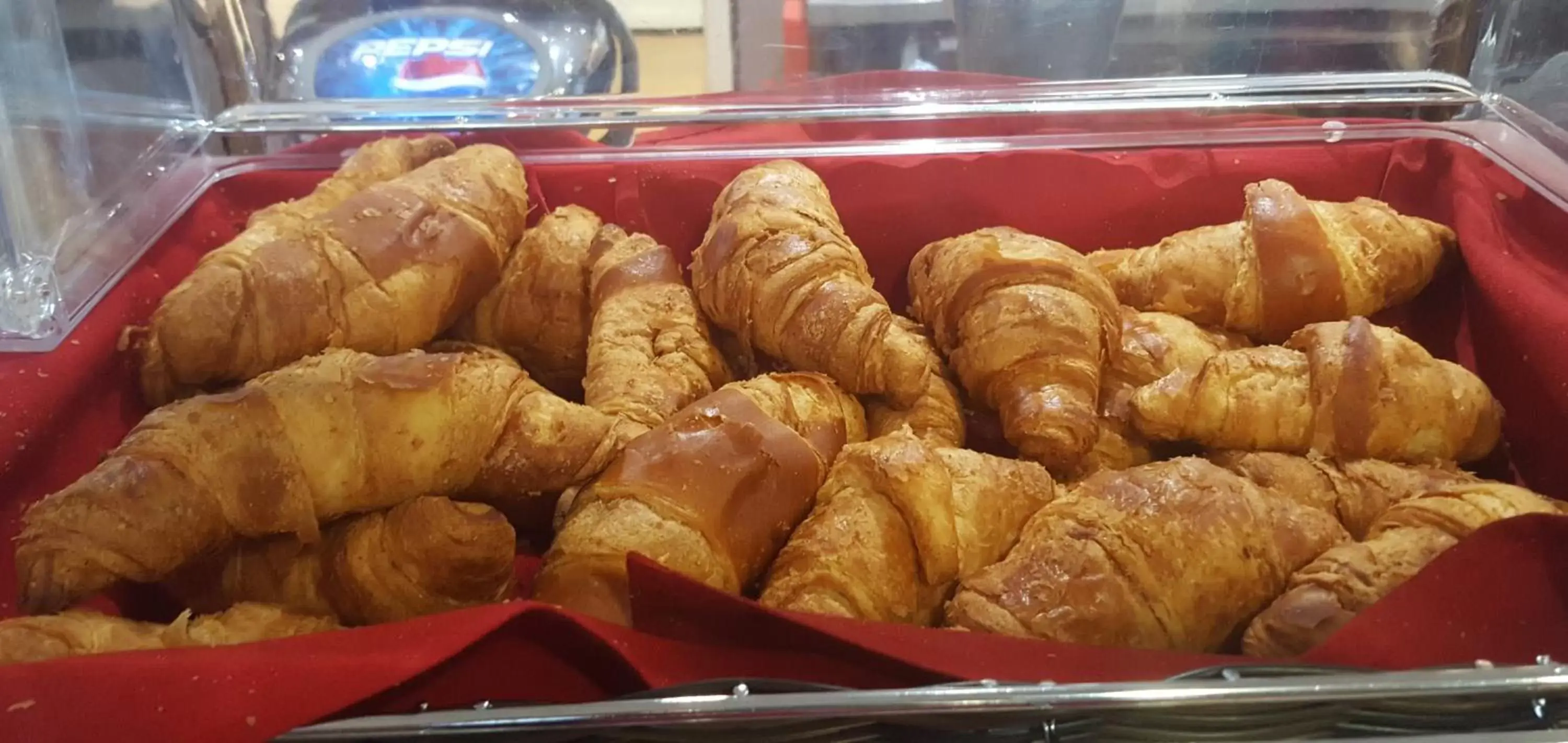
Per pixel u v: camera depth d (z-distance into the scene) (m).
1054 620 0.22
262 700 0.16
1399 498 0.26
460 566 0.23
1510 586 0.20
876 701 0.16
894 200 0.35
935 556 0.24
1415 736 0.16
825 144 0.36
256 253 0.29
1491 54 0.35
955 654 0.18
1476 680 0.17
